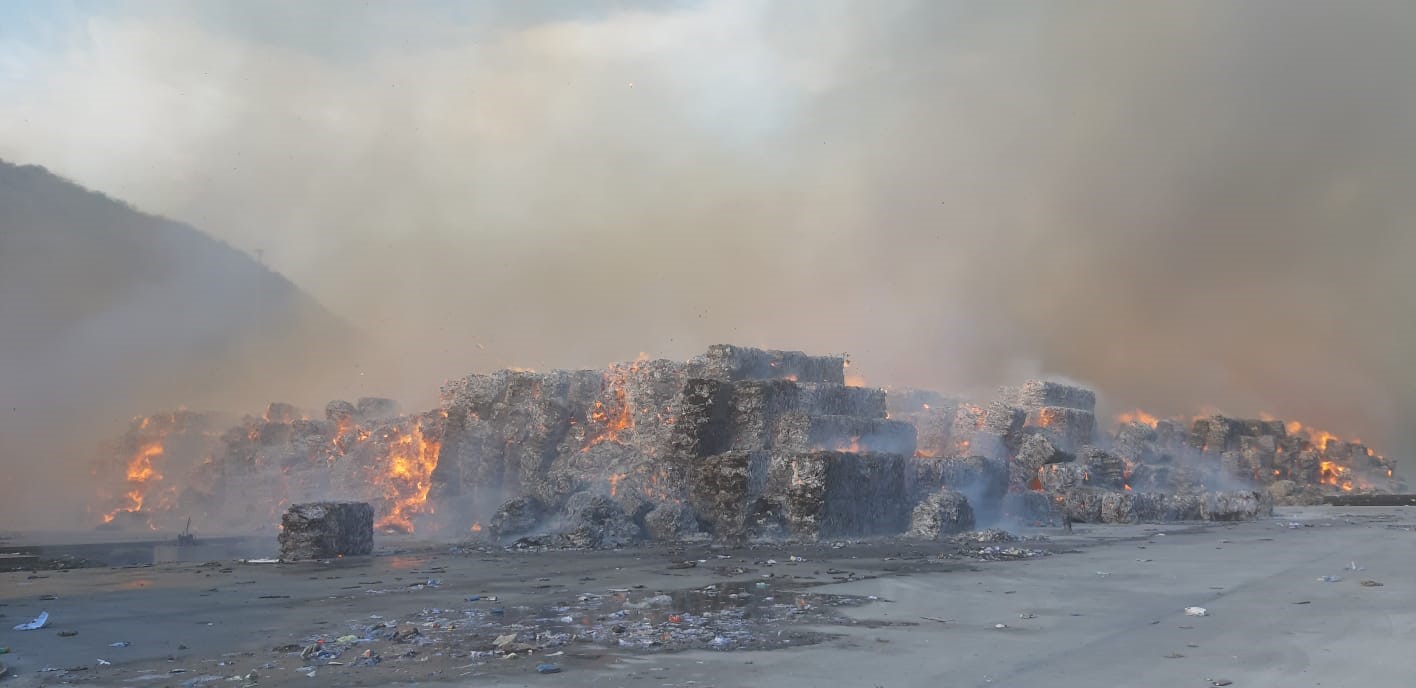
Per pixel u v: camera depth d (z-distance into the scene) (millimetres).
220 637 12789
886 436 36531
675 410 35344
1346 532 32156
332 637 12695
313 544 25172
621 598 16422
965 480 37500
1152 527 37438
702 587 17938
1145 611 14594
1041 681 9836
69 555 27422
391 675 10320
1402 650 11039
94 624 13891
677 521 31141
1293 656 10891
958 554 25188
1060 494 42719
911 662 10797
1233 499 42375
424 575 20734
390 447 42906
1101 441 54781
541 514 32750
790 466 31438
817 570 21125
